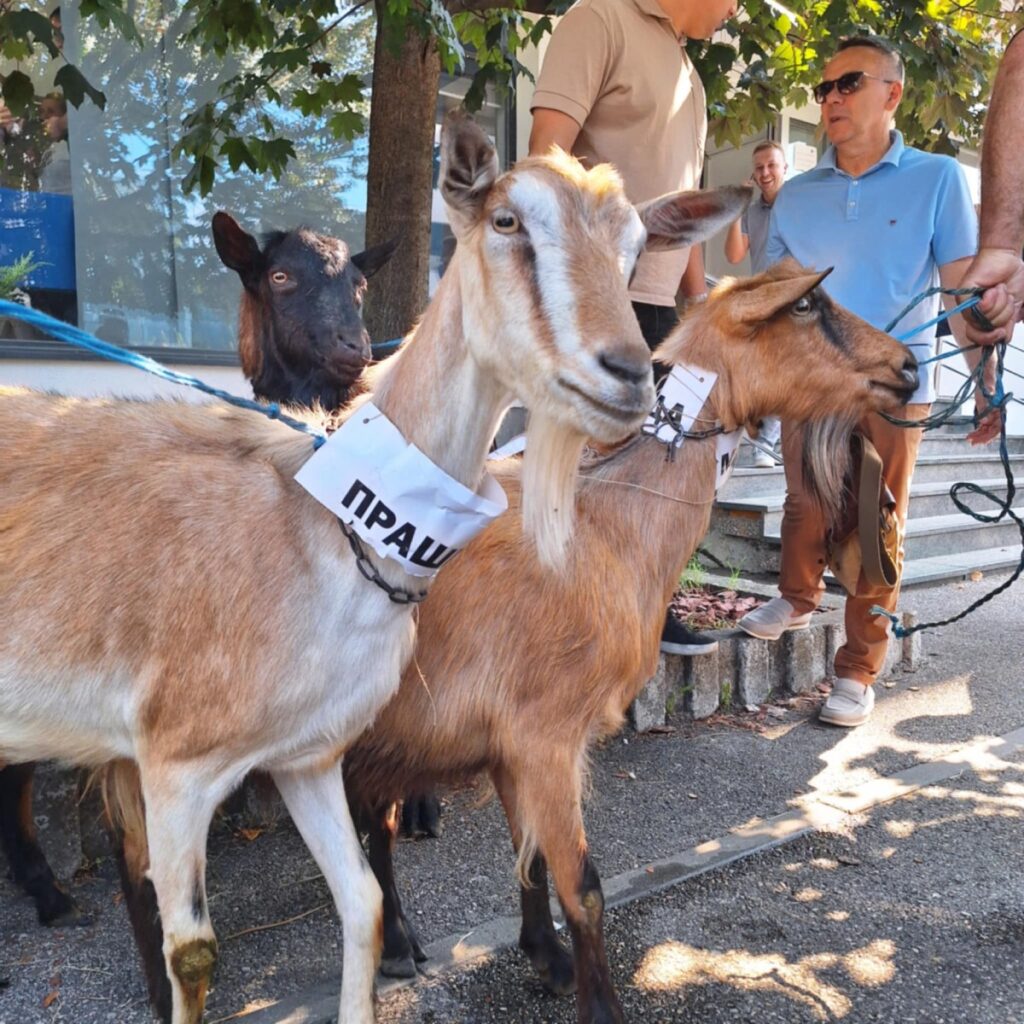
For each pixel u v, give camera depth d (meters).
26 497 2.05
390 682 2.10
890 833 3.49
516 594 2.42
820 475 2.99
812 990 2.62
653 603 2.62
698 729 4.43
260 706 1.95
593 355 1.65
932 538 7.43
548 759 2.40
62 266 5.75
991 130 2.89
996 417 3.42
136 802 2.38
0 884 3.04
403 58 4.52
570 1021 2.50
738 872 3.21
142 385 5.94
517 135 7.97
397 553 1.95
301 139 6.39
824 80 4.20
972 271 2.92
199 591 1.94
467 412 1.95
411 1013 2.50
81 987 2.58
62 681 2.02
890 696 4.90
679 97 3.82
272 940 2.80
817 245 4.30
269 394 3.29
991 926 2.93
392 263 4.72
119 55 5.73
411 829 3.45
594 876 2.38
